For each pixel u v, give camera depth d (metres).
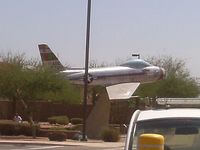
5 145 35.75
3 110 61.22
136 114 8.82
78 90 59.62
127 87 47.09
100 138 42.44
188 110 8.92
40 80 44.88
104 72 58.66
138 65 58.81
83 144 36.56
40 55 61.44
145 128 8.32
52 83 45.66
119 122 57.72
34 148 33.88
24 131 42.88
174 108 9.71
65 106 65.88
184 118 8.38
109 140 40.31
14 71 44.50
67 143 36.72
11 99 46.25
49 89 45.62
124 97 45.38
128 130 8.38
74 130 44.50
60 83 46.81
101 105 43.84
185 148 7.97
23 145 35.94
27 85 44.50
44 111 65.00
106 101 43.94
